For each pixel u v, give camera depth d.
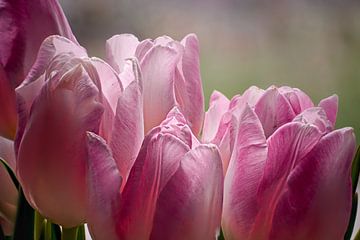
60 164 0.51
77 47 0.53
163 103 0.55
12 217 0.59
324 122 0.52
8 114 0.55
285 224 0.51
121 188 0.51
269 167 0.51
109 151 0.50
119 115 0.51
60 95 0.50
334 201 0.51
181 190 0.50
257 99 0.55
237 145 0.52
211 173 0.50
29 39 0.54
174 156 0.50
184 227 0.50
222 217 0.53
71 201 0.52
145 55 0.55
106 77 0.52
